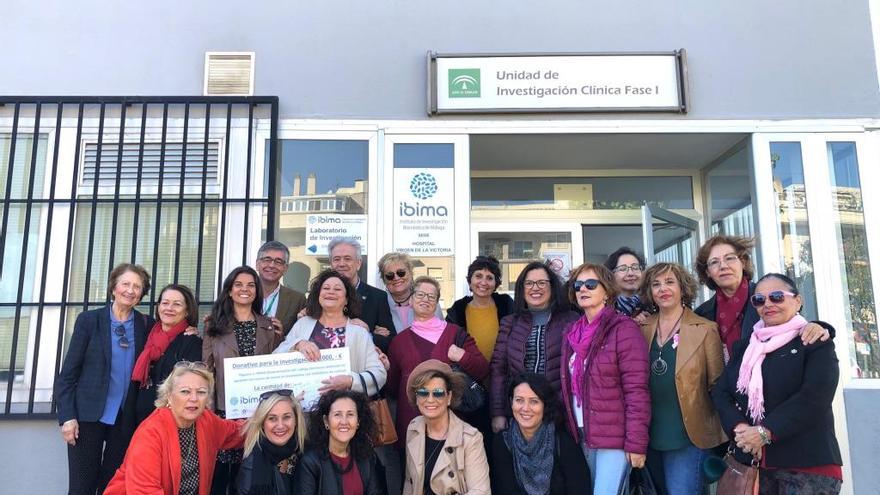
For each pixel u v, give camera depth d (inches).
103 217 179.0
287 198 182.2
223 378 133.7
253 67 186.4
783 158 186.2
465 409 136.9
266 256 155.6
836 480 109.3
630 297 147.9
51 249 175.6
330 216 182.2
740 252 134.6
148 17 187.2
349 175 184.2
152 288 171.9
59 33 185.3
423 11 190.1
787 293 114.7
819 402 107.9
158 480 114.7
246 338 138.3
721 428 126.6
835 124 186.5
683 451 126.1
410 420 135.6
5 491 160.6
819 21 190.5
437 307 161.3
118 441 137.0
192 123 183.0
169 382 120.0
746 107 187.3
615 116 187.0
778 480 111.4
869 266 180.7
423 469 125.0
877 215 182.5
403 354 141.1
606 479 119.6
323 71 187.3
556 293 139.6
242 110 183.5
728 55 189.3
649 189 225.8
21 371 169.5
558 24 189.8
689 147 200.2
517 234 227.1
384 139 185.5
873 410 171.6
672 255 218.2
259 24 188.4
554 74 186.7
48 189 178.9
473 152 203.6
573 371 127.6
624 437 120.2
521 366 136.1
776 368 112.0
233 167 181.0
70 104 181.9
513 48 188.7
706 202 221.9
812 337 111.3
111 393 139.6
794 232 183.2
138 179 175.6
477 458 125.6
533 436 124.7
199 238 174.9
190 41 186.9
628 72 186.9
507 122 186.5
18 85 182.4
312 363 132.5
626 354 123.4
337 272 144.5
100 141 177.8
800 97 187.6
